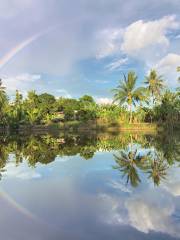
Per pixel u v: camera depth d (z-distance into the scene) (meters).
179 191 10.83
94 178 13.62
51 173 15.12
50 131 65.25
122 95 72.06
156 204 9.20
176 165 17.08
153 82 73.81
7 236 6.80
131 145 30.61
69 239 6.58
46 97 102.19
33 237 6.73
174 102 65.94
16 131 66.00
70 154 23.53
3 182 13.00
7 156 22.39
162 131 60.56
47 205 9.29
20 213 8.48
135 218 7.96
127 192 10.80
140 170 15.58
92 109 75.88
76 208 8.91
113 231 7.03
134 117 72.81
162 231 7.01
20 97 86.25
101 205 9.18
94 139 39.84
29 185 12.30
